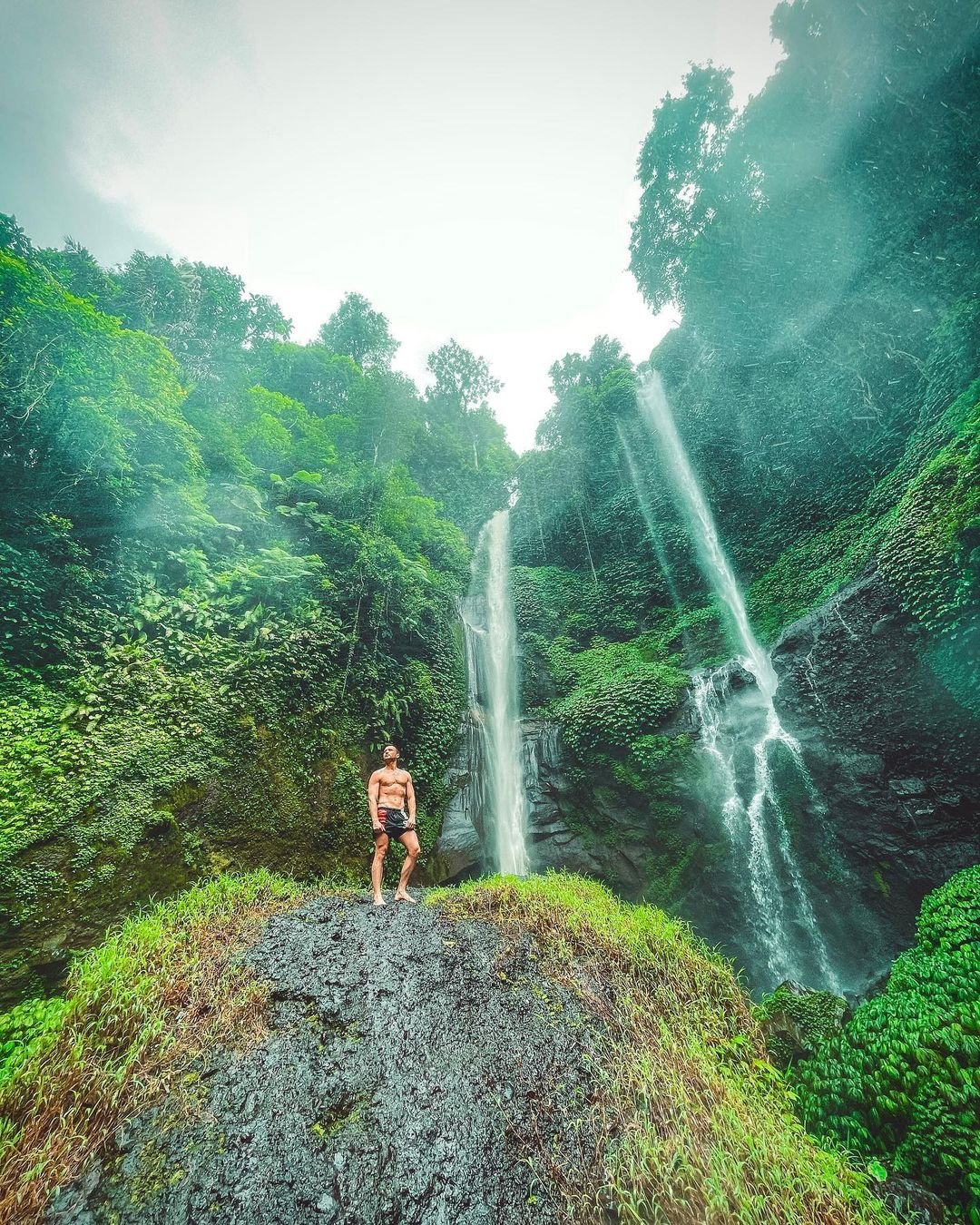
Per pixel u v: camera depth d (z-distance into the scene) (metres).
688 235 17.38
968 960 4.48
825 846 8.41
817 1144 3.34
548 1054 3.51
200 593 8.05
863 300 12.10
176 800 6.28
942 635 7.25
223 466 10.90
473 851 11.41
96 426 7.34
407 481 15.60
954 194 9.90
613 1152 2.81
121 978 3.77
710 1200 2.52
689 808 10.28
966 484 7.10
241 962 4.16
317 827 7.91
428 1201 2.55
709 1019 4.29
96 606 6.87
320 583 10.23
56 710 5.81
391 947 4.59
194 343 19.67
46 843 5.09
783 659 9.92
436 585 14.84
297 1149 2.72
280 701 8.18
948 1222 2.70
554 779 12.93
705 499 17.17
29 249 9.73
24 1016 3.71
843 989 7.63
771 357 14.97
